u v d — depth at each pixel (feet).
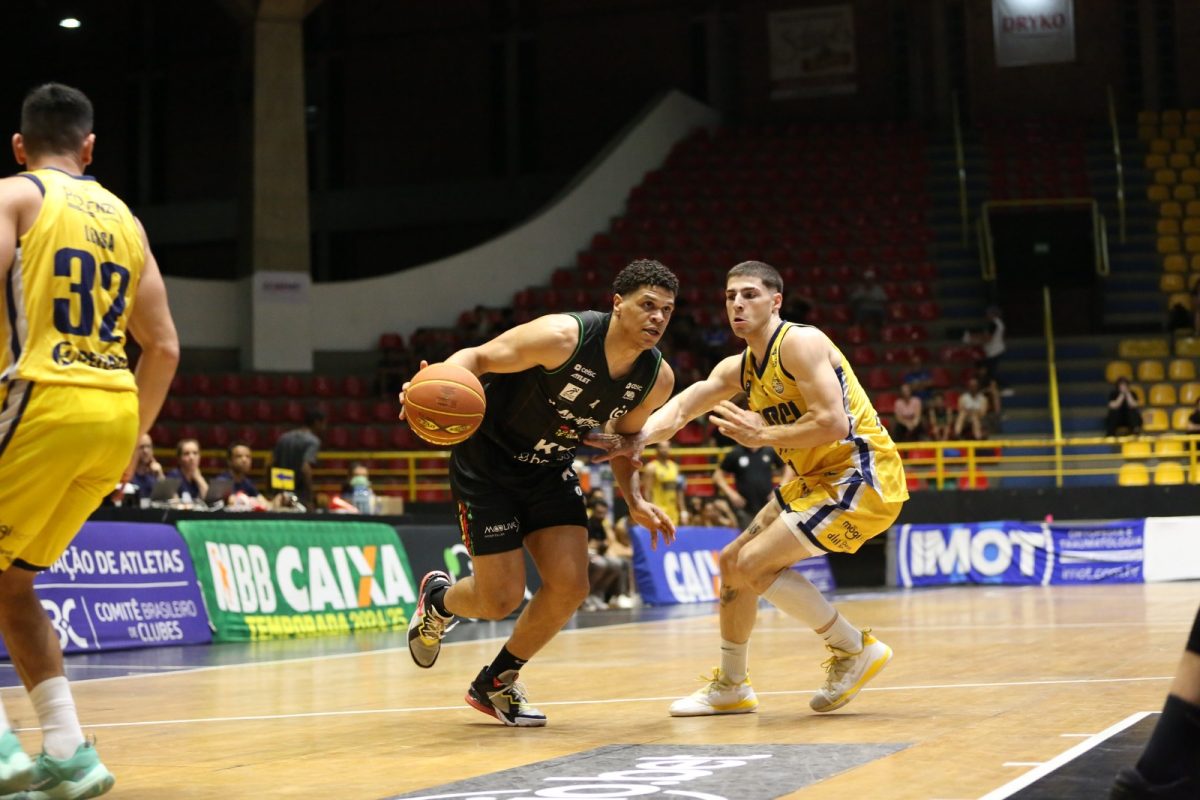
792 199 75.25
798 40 84.89
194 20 86.89
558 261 71.31
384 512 38.96
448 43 86.84
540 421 13.46
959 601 39.45
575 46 85.87
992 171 76.95
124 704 16.69
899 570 53.26
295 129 59.57
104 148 88.74
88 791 9.17
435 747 12.10
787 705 14.87
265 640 28.96
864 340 65.92
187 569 27.94
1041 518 52.70
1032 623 28.35
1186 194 74.90
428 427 12.48
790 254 71.61
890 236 73.00
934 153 78.33
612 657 22.63
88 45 88.94
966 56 83.30
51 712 9.35
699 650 23.86
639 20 85.56
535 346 12.98
